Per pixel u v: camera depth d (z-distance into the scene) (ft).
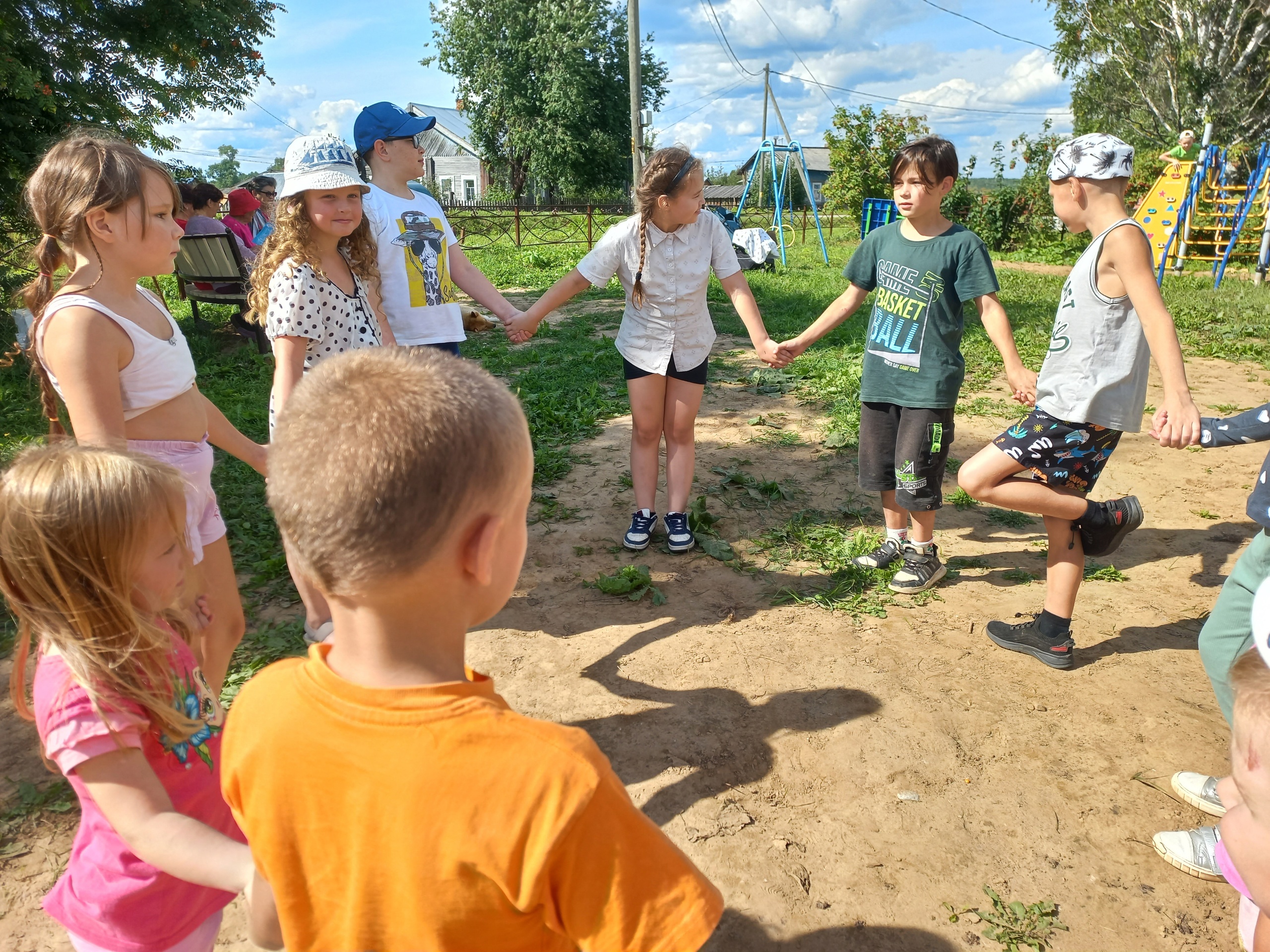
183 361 7.31
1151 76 95.71
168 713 4.71
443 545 3.22
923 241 11.37
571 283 12.95
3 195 27.22
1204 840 7.51
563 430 20.01
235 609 8.08
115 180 6.44
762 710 9.74
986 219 78.69
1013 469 9.89
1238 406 21.72
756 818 8.14
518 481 3.48
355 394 3.26
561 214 87.10
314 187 9.14
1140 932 6.93
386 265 11.06
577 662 10.79
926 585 12.46
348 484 3.11
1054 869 7.54
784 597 12.32
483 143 161.27
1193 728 9.34
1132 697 9.92
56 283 7.02
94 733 4.26
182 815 4.26
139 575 4.58
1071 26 100.53
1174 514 15.21
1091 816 8.13
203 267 31.19
